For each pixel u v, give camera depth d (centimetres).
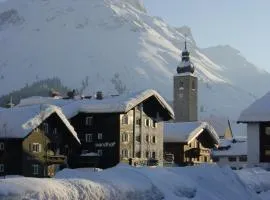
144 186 3081
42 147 7100
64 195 2453
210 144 11112
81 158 7944
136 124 8838
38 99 9812
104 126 8450
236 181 4284
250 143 9325
